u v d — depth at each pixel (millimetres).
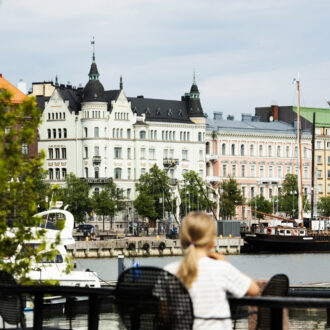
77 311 44156
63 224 20719
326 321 36531
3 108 19922
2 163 15906
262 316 14469
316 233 177500
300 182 193125
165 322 13398
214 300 13297
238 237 187625
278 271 126125
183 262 13500
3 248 20031
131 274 13656
